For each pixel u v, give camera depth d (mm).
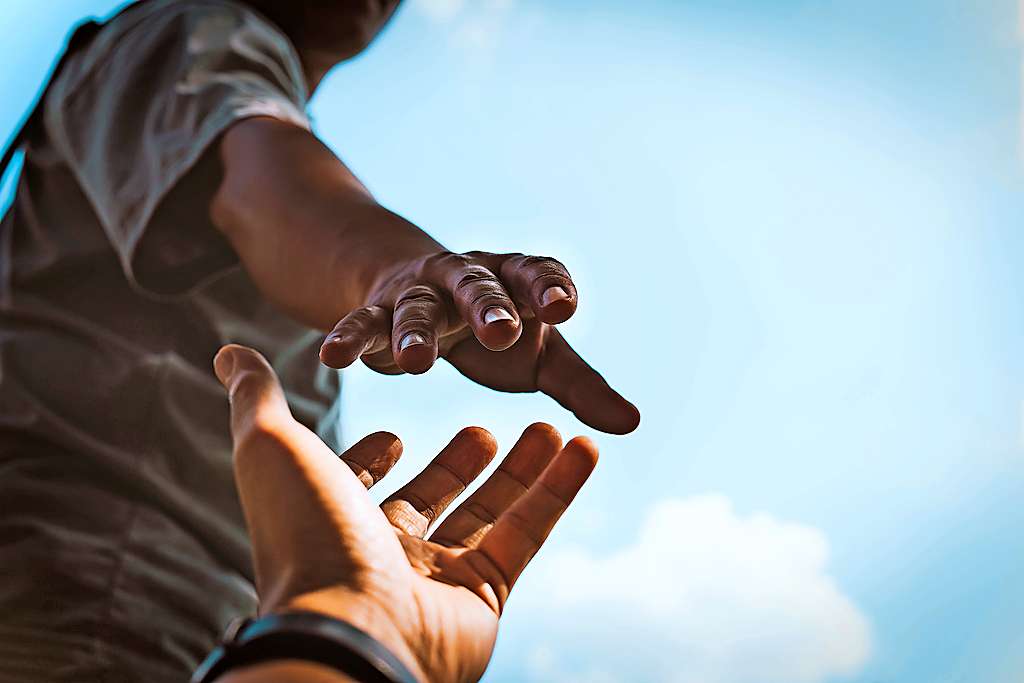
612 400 648
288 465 519
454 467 661
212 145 799
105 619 786
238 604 864
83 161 886
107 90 884
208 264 819
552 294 584
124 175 837
